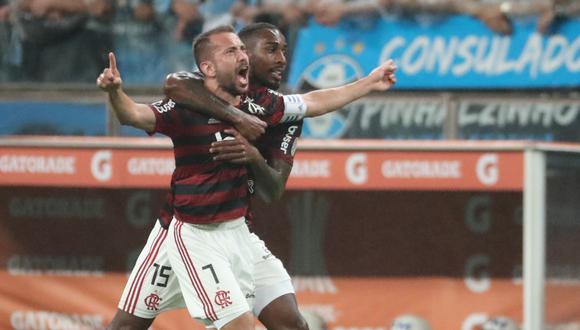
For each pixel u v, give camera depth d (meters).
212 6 30.27
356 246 26.14
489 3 29.50
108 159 25.36
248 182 19.70
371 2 29.69
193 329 25.91
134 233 26.28
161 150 25.27
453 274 25.92
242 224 19.30
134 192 26.22
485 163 24.66
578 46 29.41
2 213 26.39
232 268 19.16
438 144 24.84
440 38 29.62
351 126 29.42
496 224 25.61
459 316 25.84
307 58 29.97
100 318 26.34
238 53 18.89
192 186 18.81
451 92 29.70
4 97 29.92
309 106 20.08
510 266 25.67
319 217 26.17
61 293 26.44
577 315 24.97
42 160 25.44
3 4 30.59
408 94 29.62
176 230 19.17
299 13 29.91
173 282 19.88
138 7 30.48
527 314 24.44
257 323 25.81
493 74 29.61
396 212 25.95
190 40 30.39
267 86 20.06
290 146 20.17
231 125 18.80
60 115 29.83
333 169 24.94
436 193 25.72
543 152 24.23
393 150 24.89
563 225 24.75
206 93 18.67
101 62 30.58
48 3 30.38
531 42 29.47
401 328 26.05
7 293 26.47
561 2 29.31
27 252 26.45
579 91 29.41
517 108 29.20
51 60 30.55
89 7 30.50
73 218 26.36
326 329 26.17
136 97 30.11
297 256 26.30
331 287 26.22
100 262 26.41
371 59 29.83
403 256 26.03
